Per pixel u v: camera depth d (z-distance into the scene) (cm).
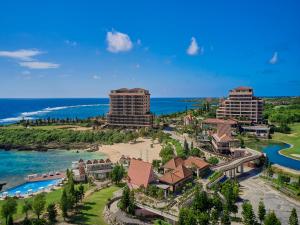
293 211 7506
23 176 13838
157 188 9744
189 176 11212
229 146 17100
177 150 15975
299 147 19938
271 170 12794
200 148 17712
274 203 10000
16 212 8462
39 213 8100
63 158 17462
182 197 9431
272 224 7169
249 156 14838
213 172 12375
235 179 12069
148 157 16538
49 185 12125
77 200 8956
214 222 7625
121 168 11662
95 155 18025
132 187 10431
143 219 8275
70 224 7819
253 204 9881
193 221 7081
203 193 8481
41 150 19588
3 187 12131
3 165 15925
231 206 8394
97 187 11056
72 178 11488
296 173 13712
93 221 8025
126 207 8631
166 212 8262
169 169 11988
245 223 7750
